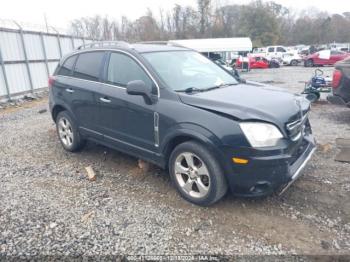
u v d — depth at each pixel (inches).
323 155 189.8
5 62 444.8
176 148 137.2
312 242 112.0
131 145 160.7
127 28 2160.4
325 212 129.7
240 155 118.6
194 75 162.7
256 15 2226.9
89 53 188.9
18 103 444.8
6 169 186.4
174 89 143.5
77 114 191.6
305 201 138.2
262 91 152.8
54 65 588.4
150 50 167.3
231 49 1060.5
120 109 159.6
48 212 135.7
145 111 146.6
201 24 2335.1
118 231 121.1
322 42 2586.1
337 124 265.1
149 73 149.7
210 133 123.4
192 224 124.3
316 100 359.3
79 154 206.1
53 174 176.1
